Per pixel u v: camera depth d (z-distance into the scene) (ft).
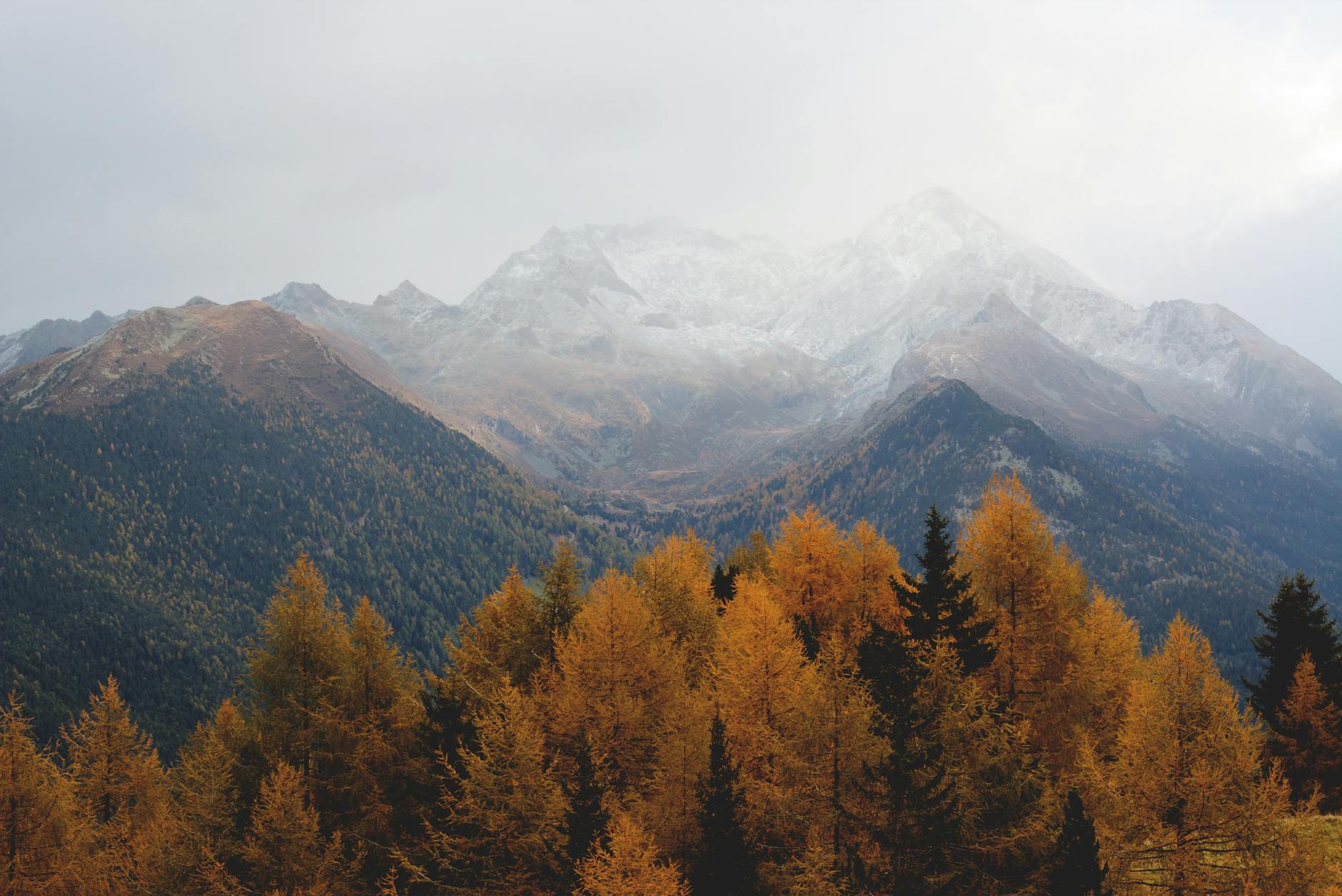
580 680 119.55
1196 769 95.55
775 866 90.48
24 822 146.41
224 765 135.95
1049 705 119.65
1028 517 127.85
